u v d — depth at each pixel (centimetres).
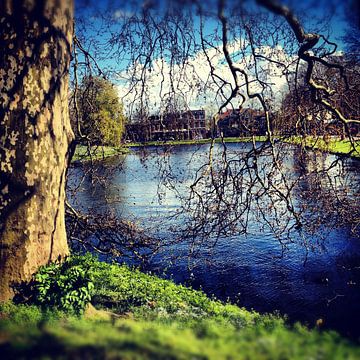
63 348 386
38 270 730
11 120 698
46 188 745
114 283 977
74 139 855
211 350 393
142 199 2119
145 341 407
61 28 736
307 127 1143
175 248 1391
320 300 1036
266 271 1227
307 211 1394
